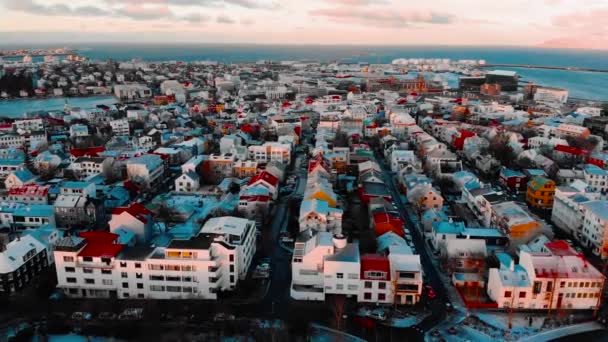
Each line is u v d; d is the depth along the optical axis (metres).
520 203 198.38
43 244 141.00
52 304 122.56
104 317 116.25
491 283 124.69
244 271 136.12
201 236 131.88
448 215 182.12
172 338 108.00
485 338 109.00
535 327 113.38
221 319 114.44
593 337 109.56
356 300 124.12
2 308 121.00
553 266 119.56
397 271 121.06
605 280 126.75
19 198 191.88
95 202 177.75
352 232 167.88
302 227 157.62
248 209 177.25
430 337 109.31
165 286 124.69
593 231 155.25
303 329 111.00
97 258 123.69
